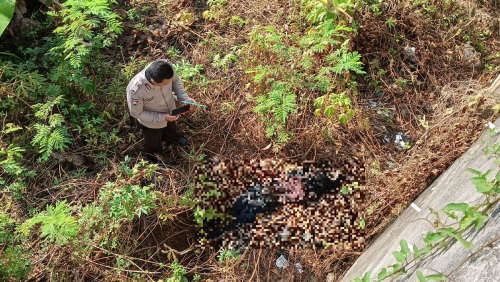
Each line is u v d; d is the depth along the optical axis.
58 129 3.71
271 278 3.64
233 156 4.15
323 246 3.76
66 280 3.31
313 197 3.99
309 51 3.96
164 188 3.84
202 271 3.63
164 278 3.49
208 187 3.94
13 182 3.72
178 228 3.75
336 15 4.46
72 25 3.99
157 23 4.90
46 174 3.82
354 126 4.27
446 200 2.97
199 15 5.00
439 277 2.04
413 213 3.32
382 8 4.76
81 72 4.07
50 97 3.99
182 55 4.69
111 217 3.43
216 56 4.35
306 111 4.29
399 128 4.36
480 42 4.87
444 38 4.82
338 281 3.53
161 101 3.43
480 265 2.01
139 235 3.57
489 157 2.94
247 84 4.20
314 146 4.10
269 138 4.22
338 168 4.10
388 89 4.53
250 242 3.79
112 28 4.13
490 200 2.36
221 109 4.18
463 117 4.06
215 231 3.82
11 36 4.57
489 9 5.18
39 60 4.42
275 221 3.88
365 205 3.90
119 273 3.32
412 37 4.82
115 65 4.46
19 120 4.05
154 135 3.72
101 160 3.96
